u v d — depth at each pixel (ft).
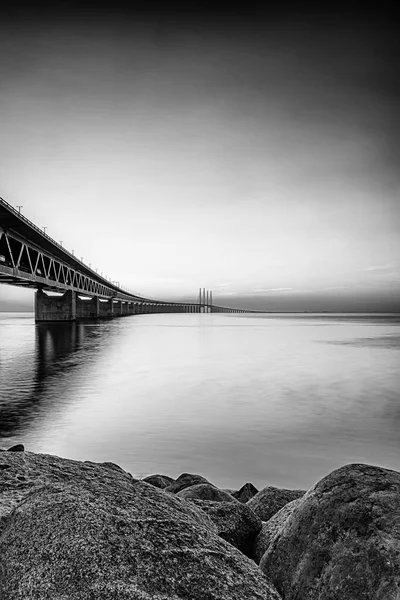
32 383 91.09
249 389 87.97
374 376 107.04
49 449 48.55
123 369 113.80
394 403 76.02
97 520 8.52
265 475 41.73
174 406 71.46
